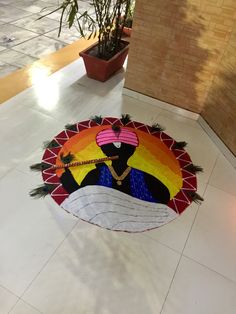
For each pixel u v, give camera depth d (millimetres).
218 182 1907
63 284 1321
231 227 1648
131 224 1593
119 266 1413
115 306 1277
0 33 3301
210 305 1326
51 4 4219
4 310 1219
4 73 2641
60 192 1698
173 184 1847
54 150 1955
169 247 1517
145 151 2053
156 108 2484
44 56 2988
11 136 2012
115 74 2838
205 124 2297
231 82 1967
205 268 1455
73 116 2268
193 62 2145
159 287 1360
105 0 2457
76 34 3500
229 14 1848
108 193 1732
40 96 2418
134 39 2252
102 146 2043
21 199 1636
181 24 2025
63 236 1497
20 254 1401
